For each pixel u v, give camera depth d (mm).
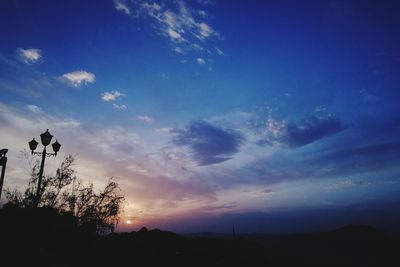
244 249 39812
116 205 15742
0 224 13141
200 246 32000
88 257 15062
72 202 15188
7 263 11500
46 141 15055
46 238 14016
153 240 25312
